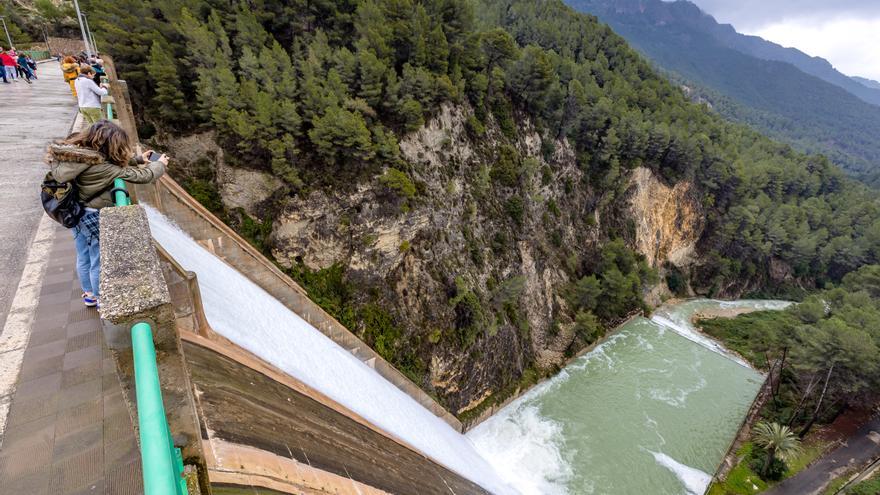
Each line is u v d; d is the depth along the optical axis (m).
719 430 43.69
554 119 61.84
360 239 37.88
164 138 37.44
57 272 10.72
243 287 21.34
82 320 9.11
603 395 46.97
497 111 54.53
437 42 44.31
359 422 18.05
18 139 19.41
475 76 50.00
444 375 39.34
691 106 102.94
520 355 47.19
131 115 24.91
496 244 49.25
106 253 4.20
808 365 46.97
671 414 45.19
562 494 34.88
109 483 5.91
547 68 54.00
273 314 21.61
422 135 43.72
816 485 38.44
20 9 64.31
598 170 69.44
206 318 13.91
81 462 6.13
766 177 96.50
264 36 40.75
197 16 39.28
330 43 44.59
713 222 86.25
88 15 36.84
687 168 79.56
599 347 56.66
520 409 43.25
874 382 45.31
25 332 8.56
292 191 36.69
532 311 52.41
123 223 4.85
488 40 53.56
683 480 37.41
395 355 37.19
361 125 36.03
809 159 115.81
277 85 36.78
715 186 84.00
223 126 35.88
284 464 10.12
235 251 24.53
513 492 32.25
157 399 2.87
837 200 105.50
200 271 17.44
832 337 46.66
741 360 58.44
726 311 76.69
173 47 36.56
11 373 7.51
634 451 39.84
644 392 48.38
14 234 12.10
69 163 5.99
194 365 10.48
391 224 38.75
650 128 73.06
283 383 14.66
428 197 41.84
